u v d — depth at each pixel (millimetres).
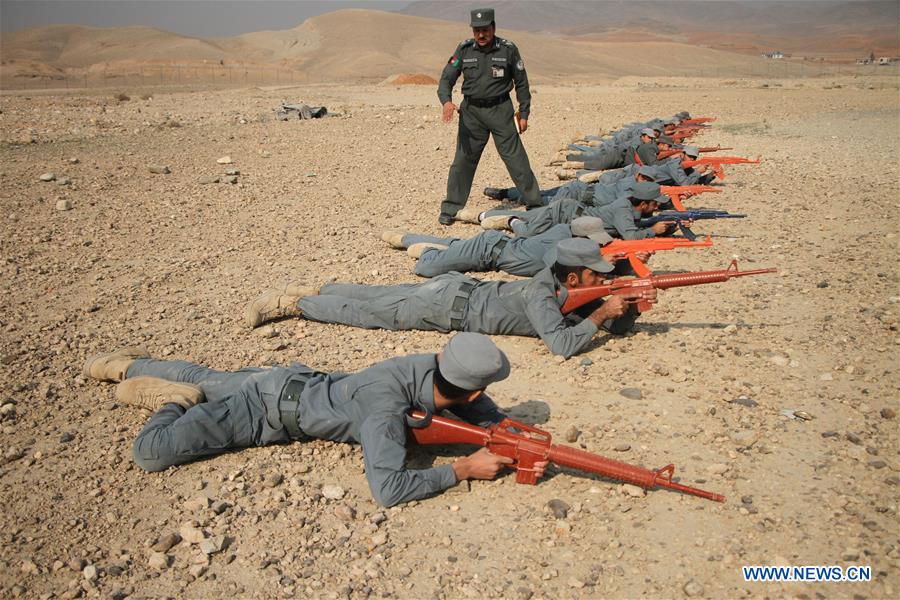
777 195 11375
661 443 4621
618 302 5637
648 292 5660
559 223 8305
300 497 4176
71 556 3723
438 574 3592
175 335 6273
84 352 5945
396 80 46875
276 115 20797
